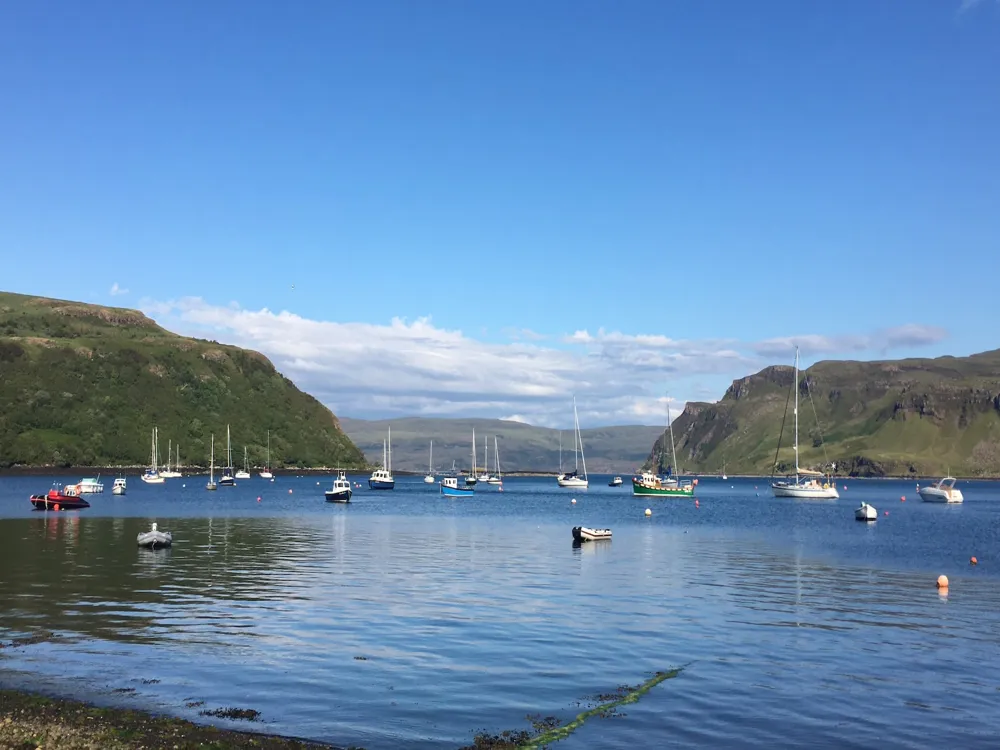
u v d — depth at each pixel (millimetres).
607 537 68125
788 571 48781
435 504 136250
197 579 42500
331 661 25844
